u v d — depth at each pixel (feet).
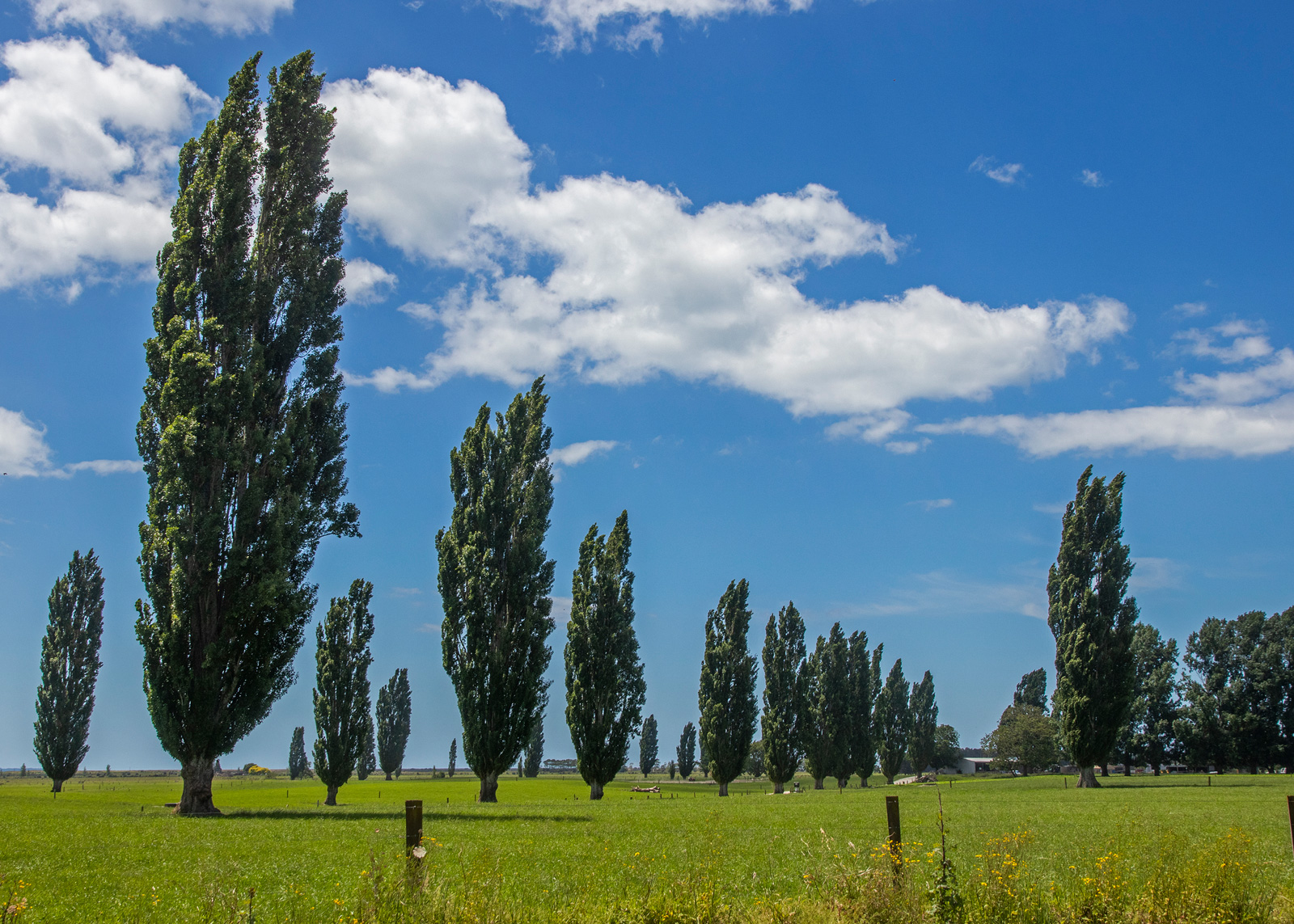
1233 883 39.96
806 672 274.57
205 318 130.00
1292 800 54.29
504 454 185.57
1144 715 349.20
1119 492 232.73
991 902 38.32
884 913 38.27
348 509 139.64
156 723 123.13
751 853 67.51
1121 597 227.81
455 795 249.55
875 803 164.35
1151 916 38.32
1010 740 378.12
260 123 146.72
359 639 212.84
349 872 57.62
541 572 181.27
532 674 175.11
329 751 202.49
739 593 263.08
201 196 134.00
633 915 37.60
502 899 38.47
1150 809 127.24
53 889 50.78
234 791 285.43
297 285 138.62
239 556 123.13
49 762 247.91
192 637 122.93
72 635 257.96
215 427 122.62
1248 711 318.86
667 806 157.58
